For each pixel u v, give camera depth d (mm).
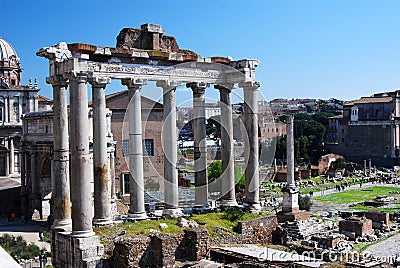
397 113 166875
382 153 168000
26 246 49406
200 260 29391
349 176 143750
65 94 32906
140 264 27859
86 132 30453
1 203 78375
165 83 35500
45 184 71438
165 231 31875
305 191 112562
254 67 39562
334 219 70750
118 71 33094
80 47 31000
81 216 29859
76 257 29312
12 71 107812
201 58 37281
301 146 170250
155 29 35812
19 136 95312
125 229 31844
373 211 67000
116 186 73875
